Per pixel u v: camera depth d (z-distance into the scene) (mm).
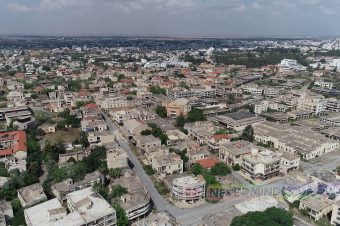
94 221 147000
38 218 151000
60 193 178750
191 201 185375
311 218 173375
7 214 164875
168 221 151125
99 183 194750
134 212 165875
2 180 197875
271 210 155500
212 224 155375
